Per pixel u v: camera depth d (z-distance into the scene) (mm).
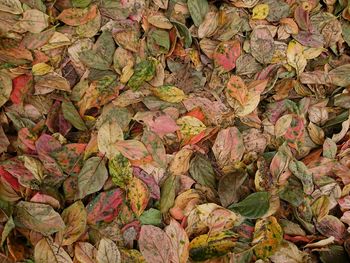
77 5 559
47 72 543
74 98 553
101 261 513
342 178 591
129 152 540
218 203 565
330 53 642
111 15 569
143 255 524
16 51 532
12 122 533
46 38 542
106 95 553
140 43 573
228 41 602
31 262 502
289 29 617
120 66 565
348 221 583
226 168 582
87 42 562
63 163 527
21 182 506
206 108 579
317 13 633
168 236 532
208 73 600
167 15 591
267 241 558
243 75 607
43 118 542
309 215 579
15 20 533
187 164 567
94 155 536
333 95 625
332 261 568
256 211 555
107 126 536
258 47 607
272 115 604
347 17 633
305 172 580
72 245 518
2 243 487
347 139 607
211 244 548
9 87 520
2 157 518
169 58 588
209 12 593
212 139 582
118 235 532
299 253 559
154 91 568
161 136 560
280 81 617
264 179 574
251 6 608
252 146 591
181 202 555
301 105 608
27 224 502
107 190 537
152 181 547
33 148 525
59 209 518
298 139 602
